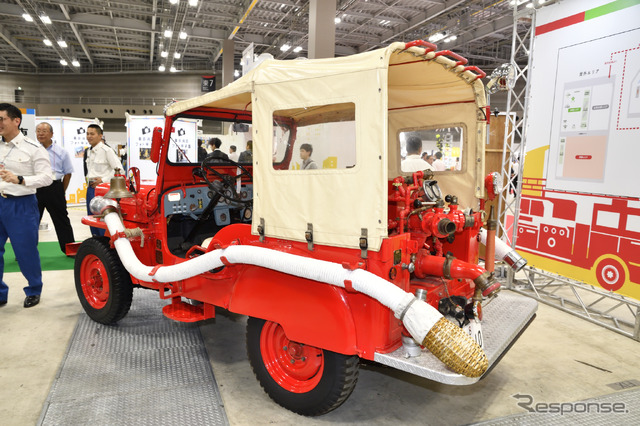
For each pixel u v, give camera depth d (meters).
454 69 2.34
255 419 2.36
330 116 2.16
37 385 2.67
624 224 3.78
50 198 5.77
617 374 3.02
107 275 3.46
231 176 3.52
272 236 2.38
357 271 1.96
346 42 16.92
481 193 2.81
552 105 4.50
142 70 25.55
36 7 13.99
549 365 3.14
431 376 1.85
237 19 14.88
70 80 26.05
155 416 2.33
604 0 3.92
